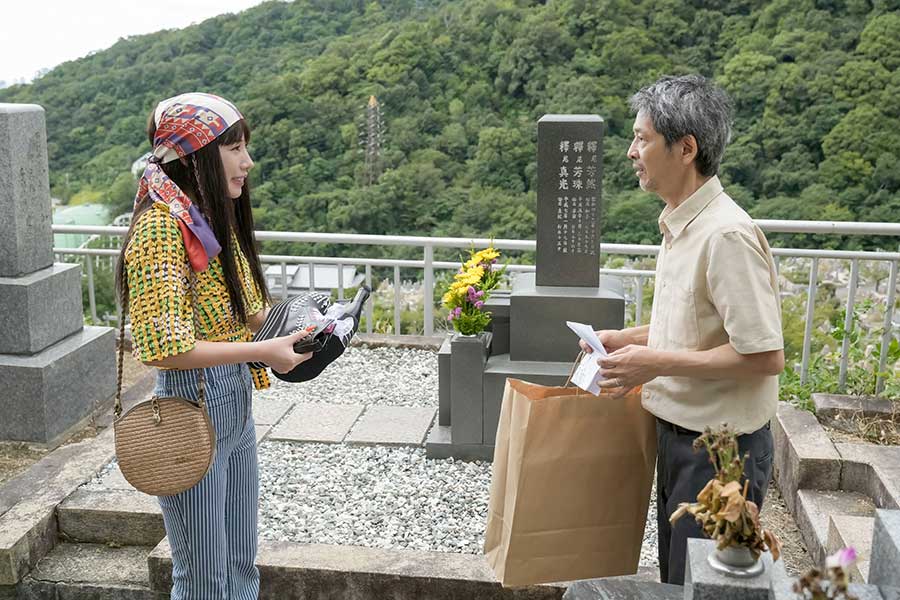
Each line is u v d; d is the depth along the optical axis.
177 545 2.11
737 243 1.84
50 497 3.28
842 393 4.02
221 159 1.97
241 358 1.90
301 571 2.81
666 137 1.92
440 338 5.34
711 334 1.94
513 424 2.12
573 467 2.11
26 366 3.92
